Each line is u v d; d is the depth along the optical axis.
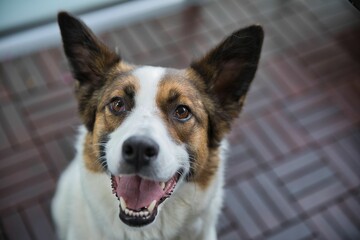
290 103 0.90
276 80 0.93
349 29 1.03
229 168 0.81
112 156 0.44
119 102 0.48
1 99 0.86
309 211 0.77
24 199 0.75
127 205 0.46
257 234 0.74
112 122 0.47
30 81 0.89
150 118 0.45
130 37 0.97
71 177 0.59
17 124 0.83
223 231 0.74
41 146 0.81
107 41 0.96
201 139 0.49
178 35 0.99
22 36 0.93
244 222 0.75
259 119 0.87
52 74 0.90
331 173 0.82
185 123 0.47
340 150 0.84
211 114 0.52
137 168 0.43
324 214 0.77
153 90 0.47
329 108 0.90
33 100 0.86
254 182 0.80
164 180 0.44
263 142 0.85
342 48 1.00
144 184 0.47
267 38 1.00
